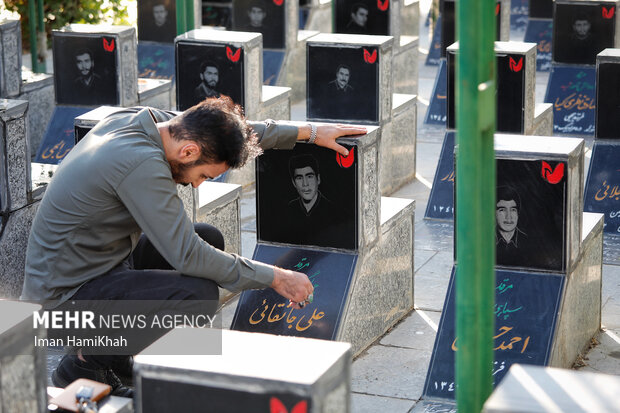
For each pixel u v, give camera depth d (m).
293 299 3.34
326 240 3.92
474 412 2.87
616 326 4.31
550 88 8.08
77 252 3.21
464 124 2.63
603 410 2.03
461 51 2.58
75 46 6.71
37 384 2.41
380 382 3.78
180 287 3.20
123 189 3.09
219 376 2.20
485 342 2.86
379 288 4.13
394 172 6.55
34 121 7.15
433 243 5.50
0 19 6.82
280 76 8.53
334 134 3.77
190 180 3.24
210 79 6.50
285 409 2.16
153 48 8.80
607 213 5.68
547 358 3.53
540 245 3.61
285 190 3.92
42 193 4.55
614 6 7.78
